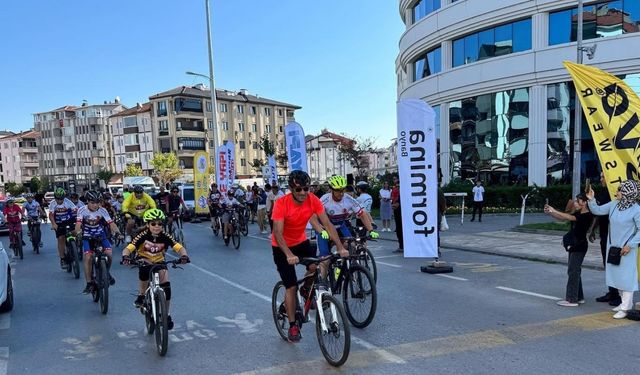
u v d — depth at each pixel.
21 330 5.98
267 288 7.99
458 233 14.78
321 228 5.23
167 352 5.00
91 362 4.81
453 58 25.83
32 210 14.03
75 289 8.52
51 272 10.41
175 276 9.21
